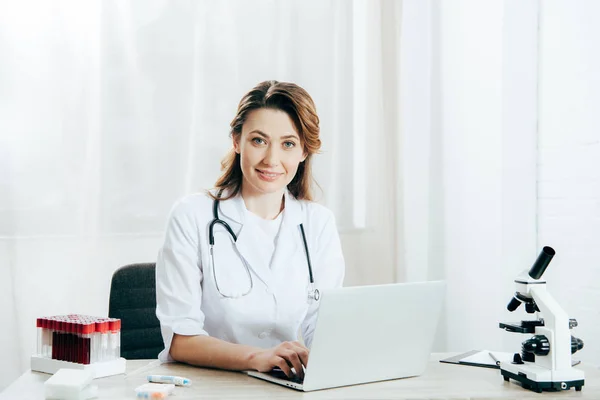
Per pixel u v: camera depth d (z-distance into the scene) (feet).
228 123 9.88
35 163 9.14
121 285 7.14
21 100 9.07
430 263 10.19
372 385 4.99
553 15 8.14
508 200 8.77
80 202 9.31
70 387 4.47
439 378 5.24
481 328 9.43
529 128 8.54
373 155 10.56
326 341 4.74
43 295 9.17
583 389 4.96
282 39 10.14
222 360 5.39
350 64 10.46
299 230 6.43
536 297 5.06
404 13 10.41
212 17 9.82
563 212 8.02
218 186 6.40
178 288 5.87
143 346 7.16
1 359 8.99
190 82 9.73
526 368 4.95
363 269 10.54
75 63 9.29
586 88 7.57
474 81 9.52
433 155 10.18
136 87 9.52
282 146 6.06
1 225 9.01
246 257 6.09
